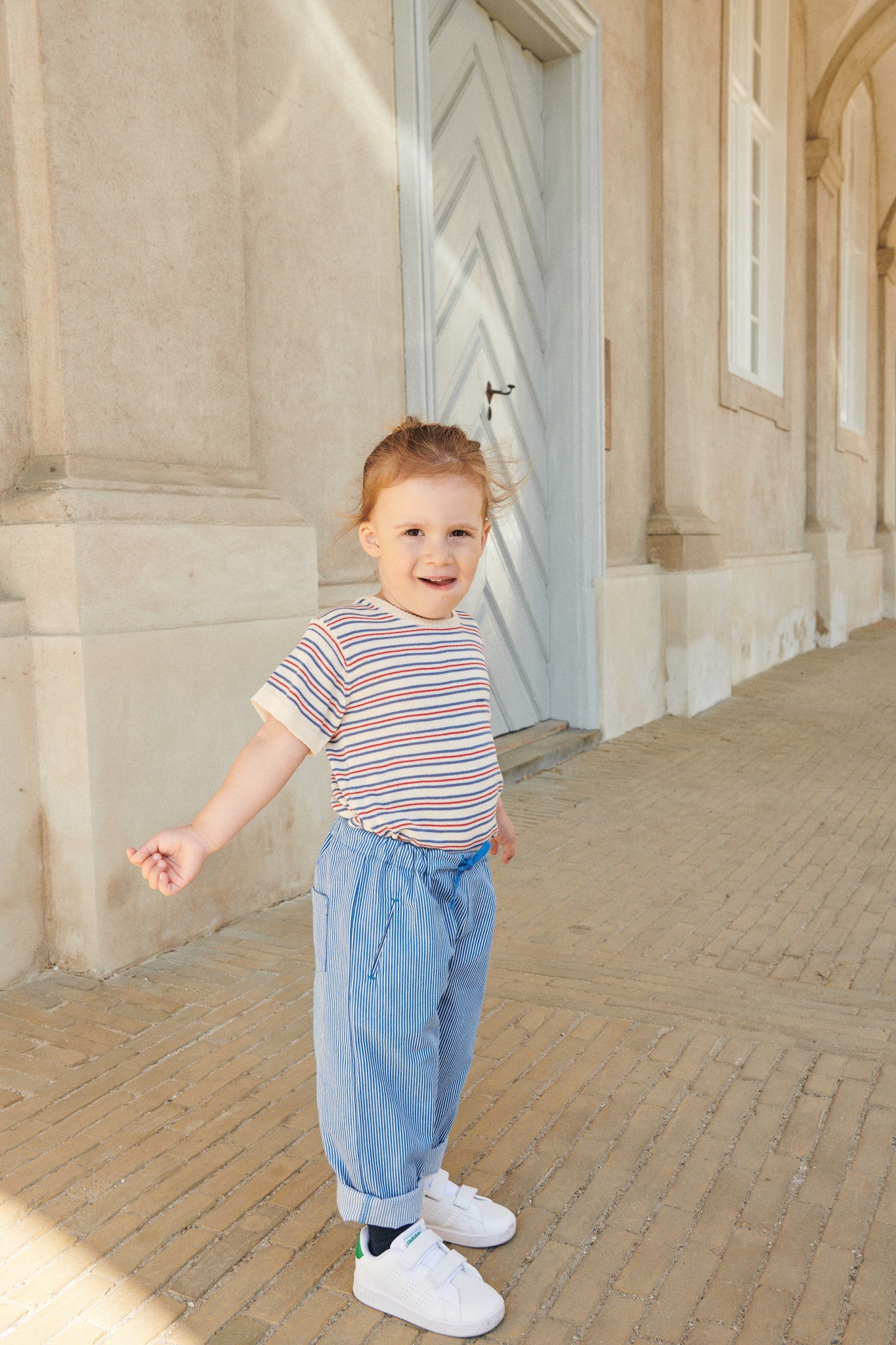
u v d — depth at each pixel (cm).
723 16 749
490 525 165
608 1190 196
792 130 985
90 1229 183
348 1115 155
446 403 503
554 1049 250
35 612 275
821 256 1069
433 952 151
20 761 276
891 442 1474
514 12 516
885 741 617
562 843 421
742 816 461
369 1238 164
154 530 289
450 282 500
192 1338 159
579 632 600
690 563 696
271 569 329
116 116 282
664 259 672
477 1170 202
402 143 412
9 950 278
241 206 333
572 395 587
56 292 271
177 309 305
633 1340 159
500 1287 170
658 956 307
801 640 1054
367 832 153
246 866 329
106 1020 261
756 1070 240
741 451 873
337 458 389
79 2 269
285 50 354
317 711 147
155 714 291
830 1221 186
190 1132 213
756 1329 161
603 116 596
